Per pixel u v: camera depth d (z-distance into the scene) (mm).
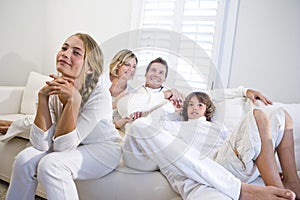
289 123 1269
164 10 2293
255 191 1055
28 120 1549
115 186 1208
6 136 1616
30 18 2752
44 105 1131
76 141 1149
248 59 1985
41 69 2840
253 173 1202
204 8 2117
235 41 2031
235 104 1575
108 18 2602
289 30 1839
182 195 1092
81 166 1120
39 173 1063
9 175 1654
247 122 1194
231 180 1064
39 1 2777
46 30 2826
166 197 1136
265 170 1137
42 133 1136
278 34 1875
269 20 1905
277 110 1257
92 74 1067
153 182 1172
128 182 1193
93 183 1256
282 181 1217
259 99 1550
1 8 2555
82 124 1122
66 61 1074
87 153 1151
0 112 2229
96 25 2670
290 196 1014
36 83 2271
